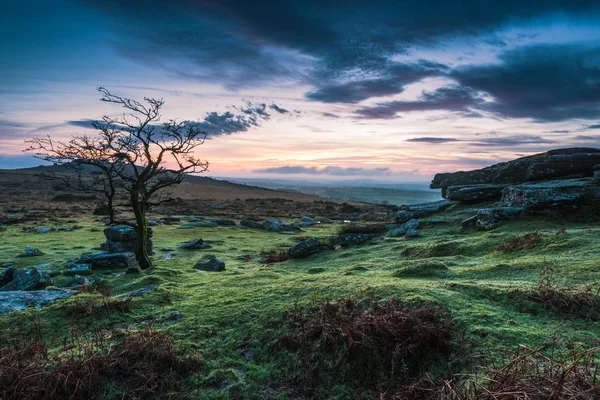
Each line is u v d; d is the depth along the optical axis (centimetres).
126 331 709
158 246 2778
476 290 767
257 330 711
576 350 493
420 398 473
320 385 550
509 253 1314
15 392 484
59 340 700
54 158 1905
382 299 751
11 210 5784
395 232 2436
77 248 2509
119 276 1530
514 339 551
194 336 704
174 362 590
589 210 1745
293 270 1662
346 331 609
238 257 2333
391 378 534
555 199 1862
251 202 10569
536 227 1684
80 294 1002
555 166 2681
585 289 698
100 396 514
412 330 591
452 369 522
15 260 2064
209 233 3722
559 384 344
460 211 2675
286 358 614
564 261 984
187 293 1030
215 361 617
